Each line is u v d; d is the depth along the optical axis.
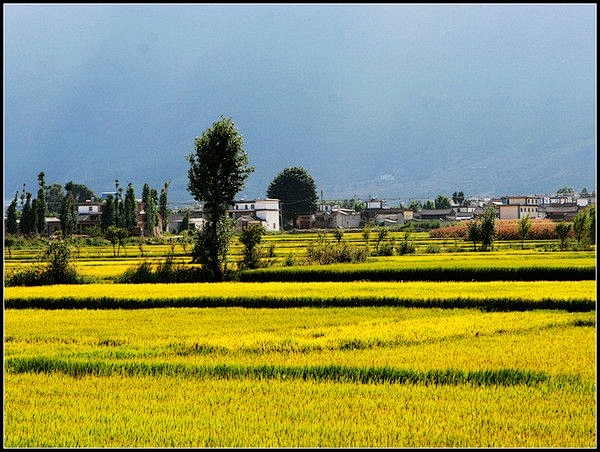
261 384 22.67
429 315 35.12
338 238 98.50
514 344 27.30
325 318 34.56
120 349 27.83
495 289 40.84
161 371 24.55
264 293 40.88
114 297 40.56
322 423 18.86
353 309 37.25
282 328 32.03
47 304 40.84
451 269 52.00
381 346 27.88
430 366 23.80
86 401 21.12
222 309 38.06
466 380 22.78
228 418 19.34
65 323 34.22
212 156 61.28
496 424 18.64
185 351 27.41
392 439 17.72
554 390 21.45
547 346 26.77
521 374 22.75
